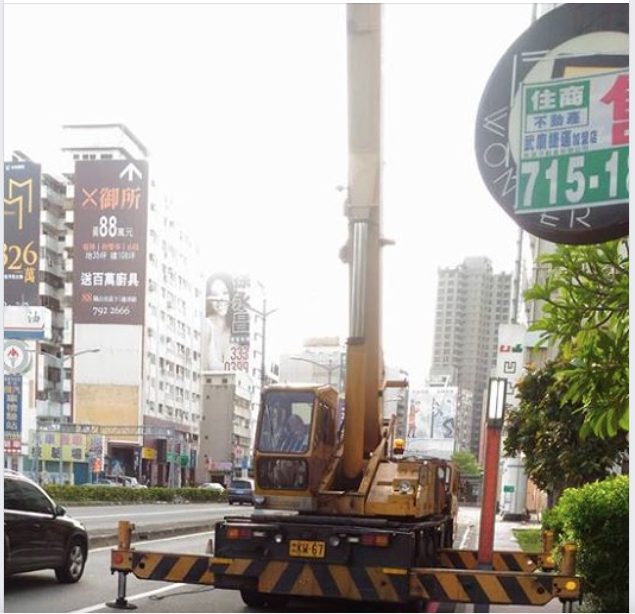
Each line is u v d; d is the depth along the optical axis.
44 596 9.71
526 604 7.53
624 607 8.58
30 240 64.44
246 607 9.41
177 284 78.44
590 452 15.44
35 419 56.47
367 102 8.82
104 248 69.00
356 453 9.12
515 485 34.91
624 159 4.63
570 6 4.79
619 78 4.67
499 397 6.06
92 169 69.62
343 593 8.12
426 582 7.91
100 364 68.12
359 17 8.74
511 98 4.93
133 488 39.78
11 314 28.94
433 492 10.73
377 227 9.07
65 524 10.66
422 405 31.77
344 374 9.42
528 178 4.85
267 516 8.84
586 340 6.34
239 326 90.81
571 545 7.59
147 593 10.33
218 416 86.62
